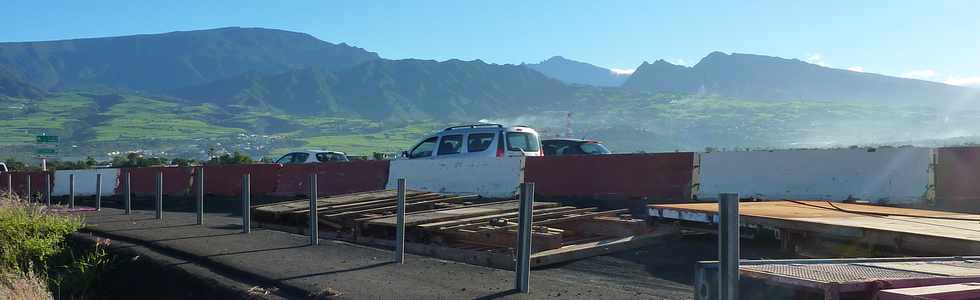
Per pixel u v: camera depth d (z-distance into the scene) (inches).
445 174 728.3
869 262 203.2
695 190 565.9
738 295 175.6
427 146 780.6
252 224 548.1
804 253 336.8
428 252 396.8
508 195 668.1
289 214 520.1
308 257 390.6
